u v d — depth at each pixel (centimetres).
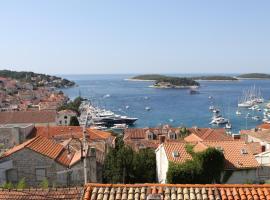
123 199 1772
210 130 10594
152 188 1844
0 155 4591
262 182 4994
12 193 1964
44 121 13000
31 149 4259
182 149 5300
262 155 5691
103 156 5303
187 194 1784
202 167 4759
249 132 9781
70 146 5191
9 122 12650
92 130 9425
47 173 4278
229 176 4984
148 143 8738
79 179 4247
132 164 5131
